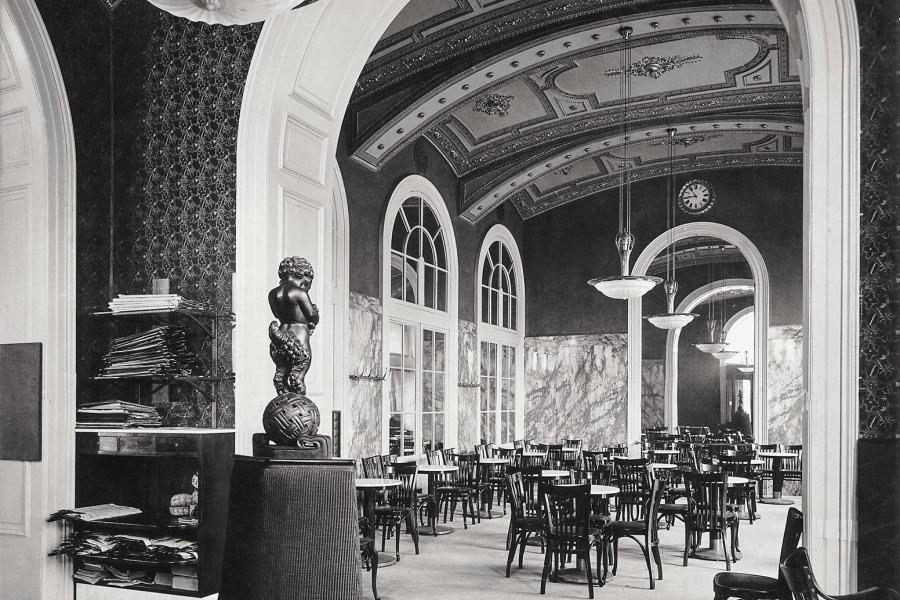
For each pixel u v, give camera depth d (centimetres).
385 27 669
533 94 1252
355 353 1168
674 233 1714
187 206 623
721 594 537
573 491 740
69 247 607
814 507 441
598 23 994
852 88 448
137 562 557
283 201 621
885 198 441
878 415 436
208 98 623
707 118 1350
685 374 2905
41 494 586
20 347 599
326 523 323
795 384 1608
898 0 444
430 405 1416
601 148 1461
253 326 596
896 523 423
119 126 655
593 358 1758
